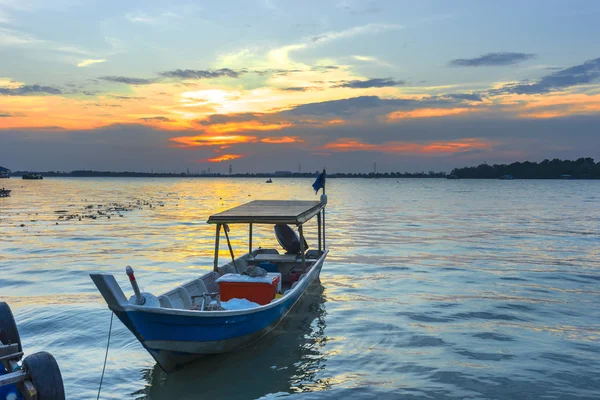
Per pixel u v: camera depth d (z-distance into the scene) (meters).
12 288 17.88
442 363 10.76
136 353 11.24
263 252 18.78
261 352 11.40
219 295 12.30
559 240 32.91
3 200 80.62
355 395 9.20
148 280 19.89
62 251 27.66
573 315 14.54
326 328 13.23
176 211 61.25
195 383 9.68
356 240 33.31
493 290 17.91
